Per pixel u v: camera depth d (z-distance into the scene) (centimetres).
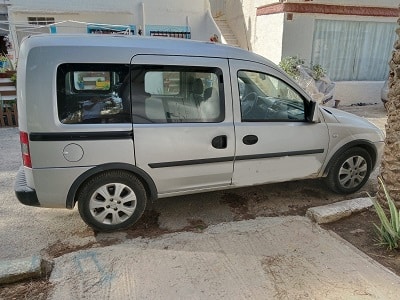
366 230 338
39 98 284
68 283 263
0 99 780
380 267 282
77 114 296
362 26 1032
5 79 836
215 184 356
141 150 315
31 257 279
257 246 314
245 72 350
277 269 281
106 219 329
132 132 309
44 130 287
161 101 321
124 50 305
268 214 379
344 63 1055
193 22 1244
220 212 383
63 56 288
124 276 271
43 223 357
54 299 246
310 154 387
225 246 313
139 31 1183
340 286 260
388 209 345
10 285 259
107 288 258
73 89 294
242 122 349
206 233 336
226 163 349
